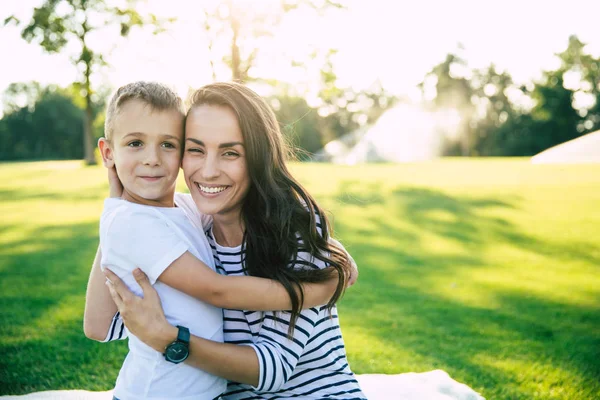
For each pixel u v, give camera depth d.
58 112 62.81
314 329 1.97
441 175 18.02
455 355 4.69
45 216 12.08
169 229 1.83
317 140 49.62
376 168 20.94
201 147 1.98
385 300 6.25
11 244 9.25
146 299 1.76
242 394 1.99
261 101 2.08
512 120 52.22
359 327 5.36
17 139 62.59
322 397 1.94
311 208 2.08
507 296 6.46
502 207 12.41
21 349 4.65
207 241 2.09
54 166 31.30
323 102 52.44
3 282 6.83
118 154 1.99
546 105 49.41
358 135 39.97
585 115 49.47
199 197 2.03
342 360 2.05
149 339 1.74
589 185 14.77
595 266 7.89
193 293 1.80
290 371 1.85
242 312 1.97
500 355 4.70
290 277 1.90
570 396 3.90
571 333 5.25
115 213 1.83
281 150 2.14
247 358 1.78
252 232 2.00
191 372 1.81
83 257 8.19
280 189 2.03
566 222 10.84
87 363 4.39
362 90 57.84
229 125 1.96
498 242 9.43
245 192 2.03
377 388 3.07
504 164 22.09
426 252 8.68
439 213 11.82
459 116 56.00
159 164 1.98
